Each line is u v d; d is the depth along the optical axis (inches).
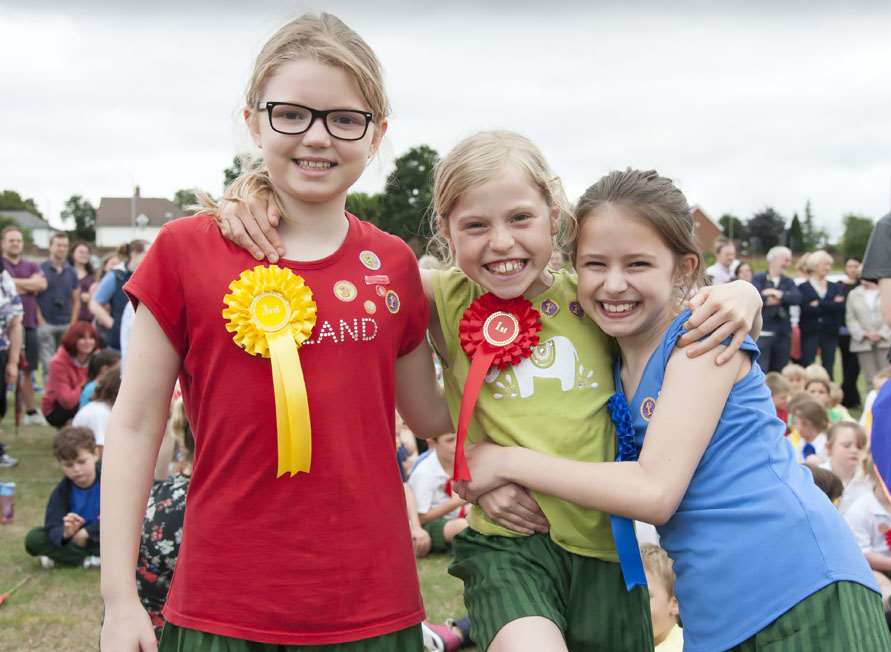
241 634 75.1
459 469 86.3
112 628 74.2
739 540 80.5
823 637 77.0
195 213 82.1
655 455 81.0
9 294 312.8
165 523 123.3
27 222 2972.4
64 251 421.4
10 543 213.6
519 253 84.1
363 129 80.1
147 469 78.1
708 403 82.0
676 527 84.8
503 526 88.0
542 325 90.0
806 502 81.6
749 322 84.1
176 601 77.8
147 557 123.3
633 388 88.4
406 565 81.0
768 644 78.4
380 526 78.7
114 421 77.9
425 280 94.8
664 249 84.3
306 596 75.8
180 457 133.0
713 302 83.8
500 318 89.4
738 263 433.4
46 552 196.7
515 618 81.8
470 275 87.0
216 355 76.7
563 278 93.6
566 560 88.4
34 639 154.9
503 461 84.9
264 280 77.2
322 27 81.2
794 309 428.5
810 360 435.5
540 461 83.5
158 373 78.2
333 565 76.4
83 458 199.0
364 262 82.3
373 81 81.4
